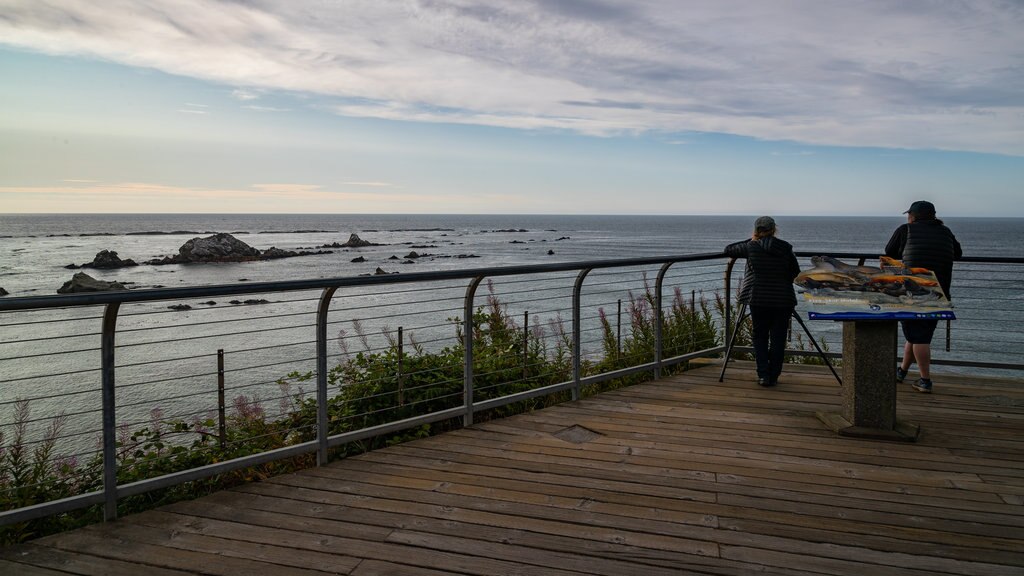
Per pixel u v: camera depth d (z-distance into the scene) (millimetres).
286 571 2725
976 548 2951
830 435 4566
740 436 4551
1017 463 4016
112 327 3172
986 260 5844
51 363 15539
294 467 4457
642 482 3719
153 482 3375
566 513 3305
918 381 5734
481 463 4027
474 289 4715
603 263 5445
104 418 3197
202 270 52531
